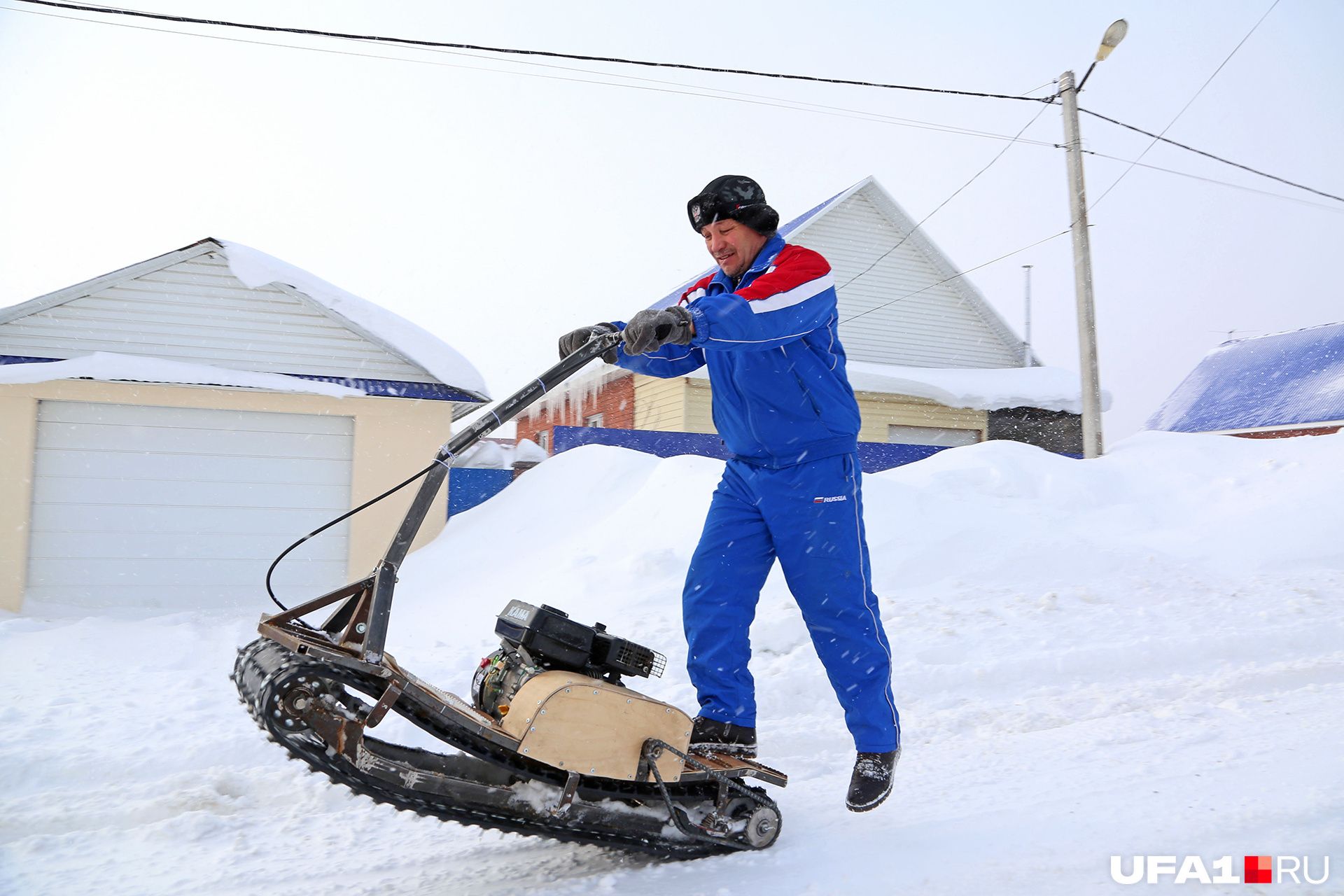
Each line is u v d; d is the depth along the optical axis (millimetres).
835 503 2551
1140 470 10320
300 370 10414
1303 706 3803
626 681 4590
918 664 4832
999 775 3113
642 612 6289
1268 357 28609
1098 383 12680
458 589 8289
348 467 10422
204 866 2443
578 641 2391
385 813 2889
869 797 2521
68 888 2299
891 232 18500
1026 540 7633
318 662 1930
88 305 9836
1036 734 3689
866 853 2379
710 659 2680
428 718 2115
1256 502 8906
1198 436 11180
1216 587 6664
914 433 17031
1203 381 30156
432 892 2242
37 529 9336
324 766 1942
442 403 10727
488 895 2205
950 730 3838
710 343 2164
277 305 10375
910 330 18641
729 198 2531
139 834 2686
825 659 2607
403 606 8008
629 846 2314
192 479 9859
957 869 2203
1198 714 3781
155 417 9773
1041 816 2588
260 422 10125
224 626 7398
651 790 2383
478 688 2568
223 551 9914
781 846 2494
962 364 19109
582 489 10070
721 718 2648
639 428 17141
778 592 6492
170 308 10086
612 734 2273
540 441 22297
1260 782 2734
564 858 2465
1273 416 26016
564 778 2287
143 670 5180
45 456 9391
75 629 6762
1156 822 2441
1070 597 6402
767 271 2455
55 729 3750
